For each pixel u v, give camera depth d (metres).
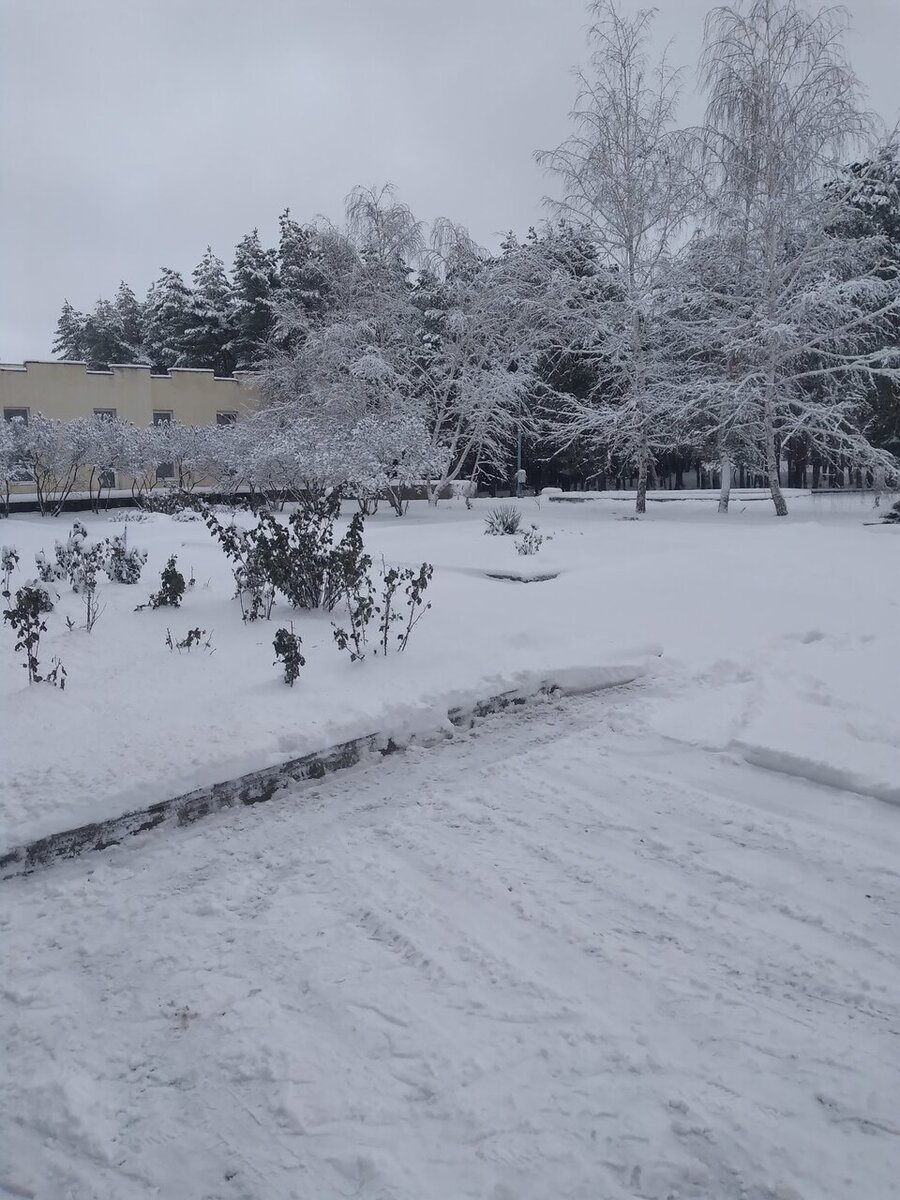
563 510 22.97
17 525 18.44
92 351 50.38
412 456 21.36
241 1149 2.15
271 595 7.69
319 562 7.71
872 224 21.75
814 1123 2.17
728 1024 2.55
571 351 24.14
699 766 4.60
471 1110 2.24
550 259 23.55
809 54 18.52
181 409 31.08
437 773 4.64
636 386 21.50
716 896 3.28
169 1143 2.19
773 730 4.84
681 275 20.69
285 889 3.42
